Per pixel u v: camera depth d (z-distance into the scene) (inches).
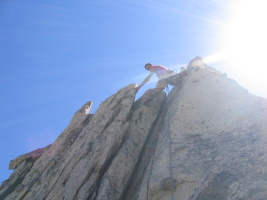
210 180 265.7
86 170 356.8
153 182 307.1
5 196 445.4
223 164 273.0
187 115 374.6
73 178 359.3
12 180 477.1
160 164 324.5
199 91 398.3
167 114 426.6
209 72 421.7
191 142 330.0
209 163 285.7
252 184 238.1
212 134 323.0
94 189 334.0
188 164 301.1
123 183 340.5
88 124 493.7
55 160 460.8
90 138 412.2
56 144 506.3
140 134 406.0
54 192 363.6
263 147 262.8
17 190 434.3
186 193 276.5
